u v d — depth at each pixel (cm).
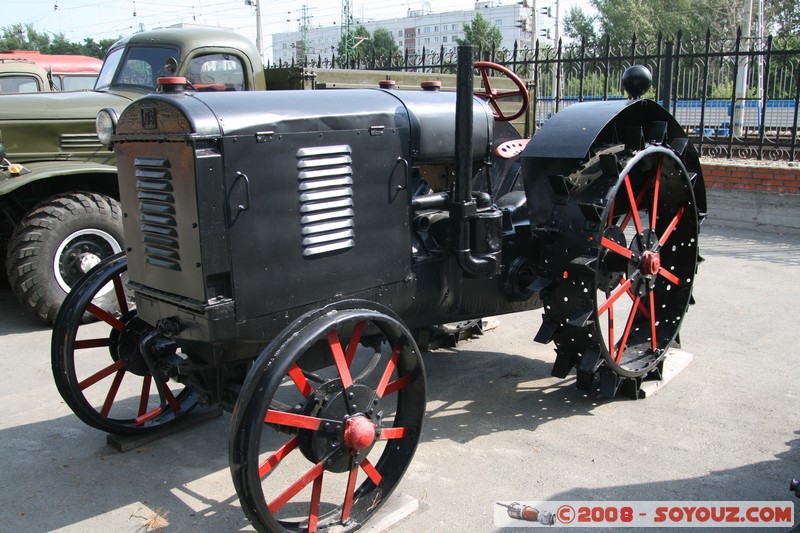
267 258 246
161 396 327
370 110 274
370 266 276
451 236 296
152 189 248
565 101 1102
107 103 546
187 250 238
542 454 304
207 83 553
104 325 494
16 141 514
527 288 325
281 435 325
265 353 218
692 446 308
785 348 423
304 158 252
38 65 851
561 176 309
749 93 1223
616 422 332
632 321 365
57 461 307
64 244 495
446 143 301
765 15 2738
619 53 989
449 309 320
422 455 303
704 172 805
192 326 245
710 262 636
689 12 3647
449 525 254
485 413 345
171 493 281
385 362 419
